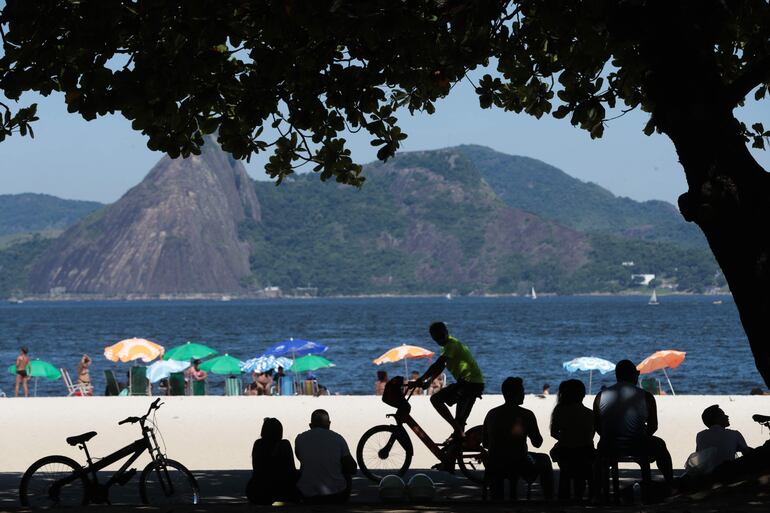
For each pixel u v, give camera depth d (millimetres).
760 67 13125
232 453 26750
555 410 16031
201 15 12352
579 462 15750
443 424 31203
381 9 12164
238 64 16188
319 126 16656
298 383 56938
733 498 12430
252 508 14078
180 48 12820
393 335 157750
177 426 31531
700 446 16125
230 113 16562
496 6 14164
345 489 15664
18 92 13328
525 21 17547
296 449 15773
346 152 17359
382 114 17500
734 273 13148
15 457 26172
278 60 14289
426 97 18891
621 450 14484
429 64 15805
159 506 14602
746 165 13109
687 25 13164
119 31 12539
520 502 15055
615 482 14672
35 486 16609
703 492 13125
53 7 13102
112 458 16922
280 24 12820
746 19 17125
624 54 17000
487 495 18125
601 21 15016
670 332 160125
